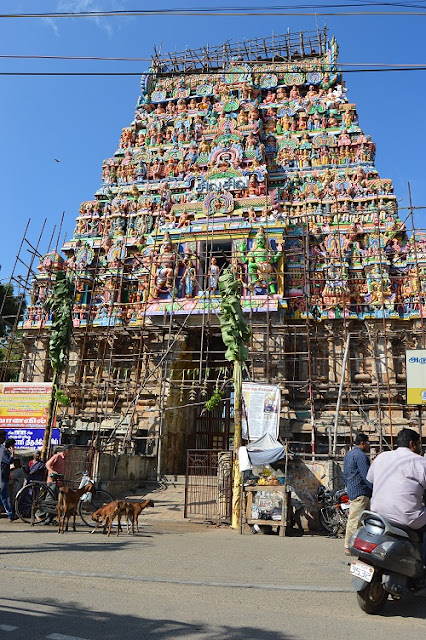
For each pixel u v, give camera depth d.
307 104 33.00
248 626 5.40
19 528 12.48
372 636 5.22
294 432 23.12
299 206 29.56
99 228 32.00
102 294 29.97
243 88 33.75
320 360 25.70
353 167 30.08
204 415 27.55
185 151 32.69
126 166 33.72
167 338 26.05
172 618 5.61
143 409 25.28
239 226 26.66
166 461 24.09
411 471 6.34
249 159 30.53
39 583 6.91
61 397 21.75
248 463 13.47
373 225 27.73
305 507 14.28
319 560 9.12
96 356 28.25
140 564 8.23
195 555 9.25
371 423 22.69
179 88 35.94
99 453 18.14
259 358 24.42
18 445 21.67
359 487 9.27
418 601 6.59
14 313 36.12
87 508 16.20
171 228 28.19
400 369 24.70
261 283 25.48
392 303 25.05
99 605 6.00
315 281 26.75
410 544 6.17
